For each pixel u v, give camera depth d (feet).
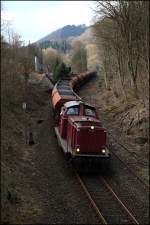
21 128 93.61
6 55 97.30
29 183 60.23
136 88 126.21
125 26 124.77
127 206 54.19
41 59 292.40
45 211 50.83
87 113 75.77
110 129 104.12
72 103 79.00
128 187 61.87
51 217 49.21
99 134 67.05
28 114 112.68
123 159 76.95
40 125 102.12
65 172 67.46
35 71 217.56
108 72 188.85
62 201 54.54
